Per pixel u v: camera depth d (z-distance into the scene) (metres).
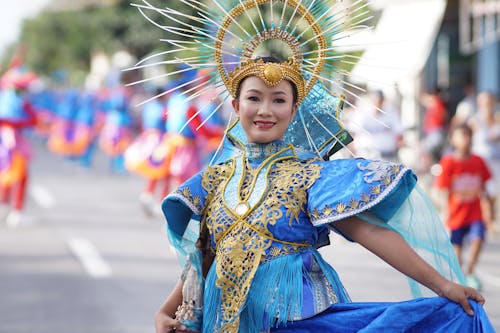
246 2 4.30
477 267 11.57
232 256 4.04
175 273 11.11
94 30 42.16
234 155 4.48
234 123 4.43
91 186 21.94
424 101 20.75
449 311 3.83
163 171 16.30
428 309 3.84
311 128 4.38
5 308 9.33
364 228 3.95
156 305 9.45
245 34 4.44
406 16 19.14
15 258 12.13
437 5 18.97
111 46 37.19
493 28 18.16
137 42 35.50
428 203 4.01
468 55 25.39
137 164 16.31
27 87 14.97
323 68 4.33
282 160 4.19
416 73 20.14
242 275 4.02
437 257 4.04
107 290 10.16
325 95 4.35
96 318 8.92
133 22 35.69
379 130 15.57
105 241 13.53
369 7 4.61
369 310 3.93
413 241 4.02
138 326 8.60
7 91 14.95
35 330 8.44
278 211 4.01
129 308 9.32
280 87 4.13
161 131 16.52
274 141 4.20
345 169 3.98
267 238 4.02
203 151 19.94
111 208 17.64
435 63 25.47
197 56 4.45
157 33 35.03
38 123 15.23
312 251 4.07
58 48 55.69
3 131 15.02
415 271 3.88
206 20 4.35
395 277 10.66
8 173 14.98
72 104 26.42
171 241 4.39
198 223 4.41
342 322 3.95
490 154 15.48
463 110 18.91
